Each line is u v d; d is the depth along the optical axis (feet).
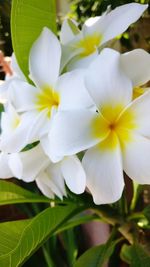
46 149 0.49
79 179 0.47
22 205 0.99
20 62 0.55
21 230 0.58
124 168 0.47
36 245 0.55
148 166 0.45
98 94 0.45
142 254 0.66
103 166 0.46
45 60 0.51
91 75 0.46
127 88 0.45
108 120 0.47
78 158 0.50
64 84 0.48
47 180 0.55
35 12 0.51
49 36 0.50
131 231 0.73
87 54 0.53
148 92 0.44
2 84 0.59
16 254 0.50
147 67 0.46
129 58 0.45
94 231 1.01
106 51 0.45
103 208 0.70
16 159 0.54
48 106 0.52
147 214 0.66
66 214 0.65
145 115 0.46
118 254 0.90
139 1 1.19
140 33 1.40
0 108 0.73
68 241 0.98
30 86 0.53
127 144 0.46
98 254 0.67
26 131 0.51
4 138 0.55
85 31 0.54
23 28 0.52
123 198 0.71
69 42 0.54
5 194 0.69
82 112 0.46
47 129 0.49
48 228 0.59
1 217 1.19
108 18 0.53
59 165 0.54
